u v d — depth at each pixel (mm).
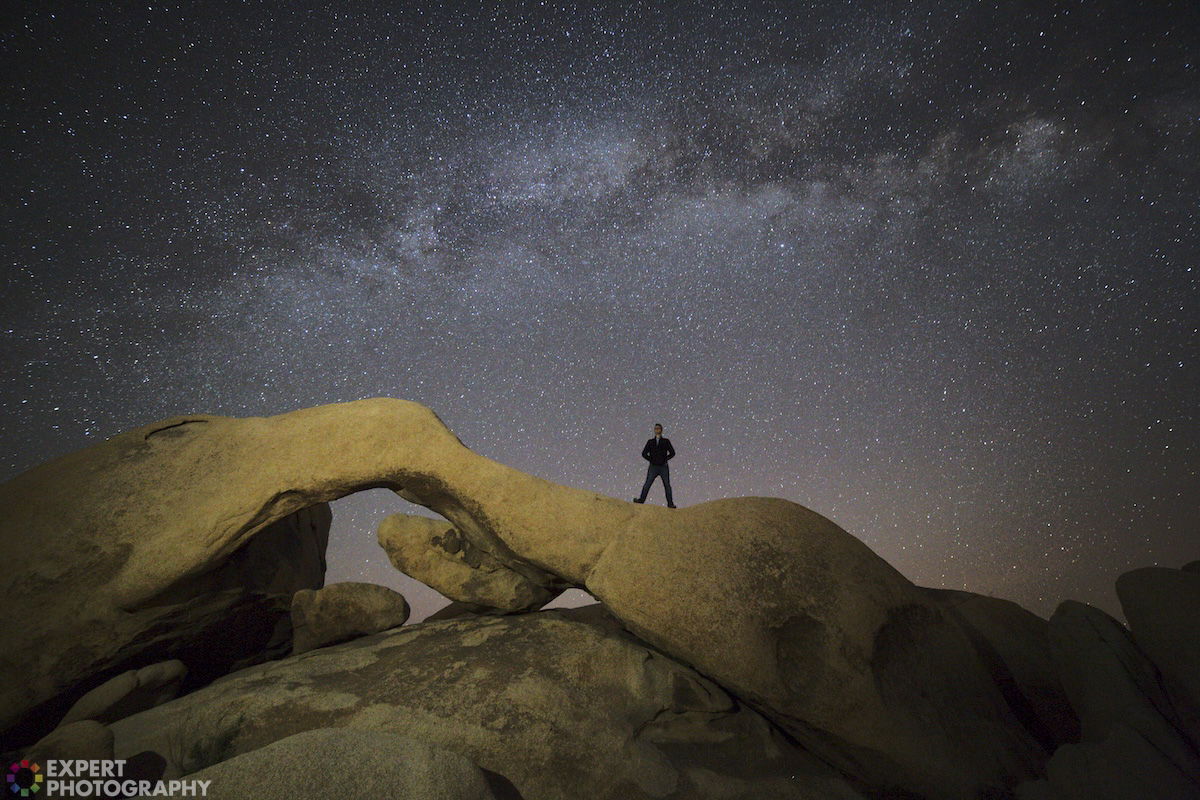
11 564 5863
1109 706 5316
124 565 5941
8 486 6320
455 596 7027
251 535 6383
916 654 5945
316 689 5684
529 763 5242
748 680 5684
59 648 5789
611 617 7301
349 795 4043
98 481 6324
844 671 5656
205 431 6840
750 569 6059
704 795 5344
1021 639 6859
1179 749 4812
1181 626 5621
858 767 5730
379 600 7199
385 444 6559
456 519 6895
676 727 5852
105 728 4859
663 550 6180
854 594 5984
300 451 6500
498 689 5684
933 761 5441
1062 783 4984
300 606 7070
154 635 6246
